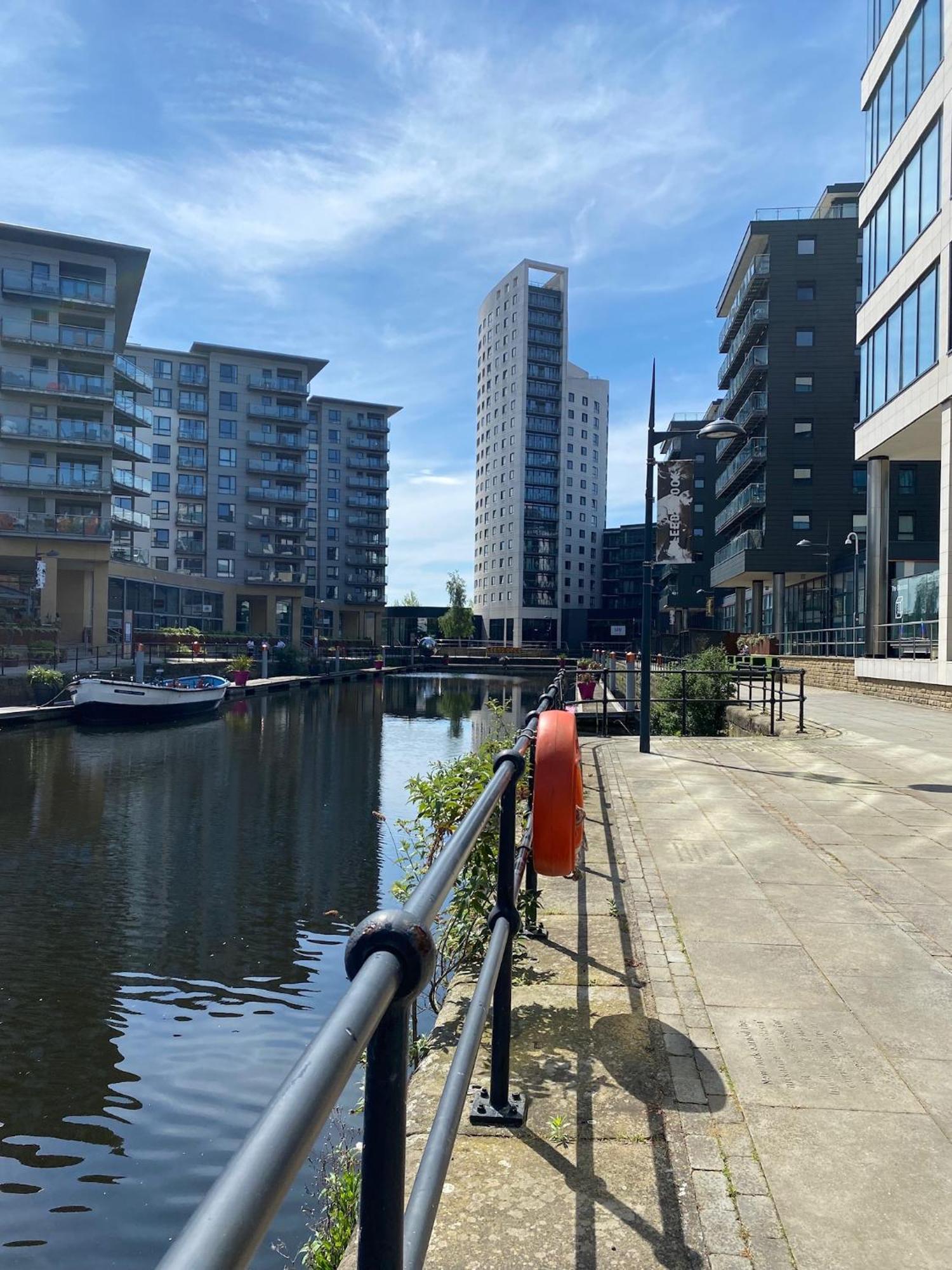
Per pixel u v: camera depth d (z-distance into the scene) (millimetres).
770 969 4043
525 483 124500
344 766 21094
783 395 49156
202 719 32312
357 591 105938
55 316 48406
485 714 36094
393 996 941
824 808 8023
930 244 20266
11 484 46031
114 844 13320
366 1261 978
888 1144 2611
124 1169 5586
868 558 26250
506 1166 2455
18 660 35438
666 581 88875
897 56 22656
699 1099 2857
